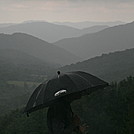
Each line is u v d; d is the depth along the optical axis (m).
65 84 6.00
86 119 32.59
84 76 6.45
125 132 27.73
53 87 6.05
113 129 31.53
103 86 6.48
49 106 6.09
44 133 34.88
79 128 6.18
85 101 34.56
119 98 33.34
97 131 31.89
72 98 6.21
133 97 29.27
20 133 37.66
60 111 6.02
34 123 37.25
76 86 5.96
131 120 26.42
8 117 48.34
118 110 32.47
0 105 119.19
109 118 32.12
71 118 6.07
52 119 6.04
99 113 33.16
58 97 5.80
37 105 6.00
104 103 34.31
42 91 6.18
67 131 5.91
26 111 6.25
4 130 41.97
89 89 6.29
